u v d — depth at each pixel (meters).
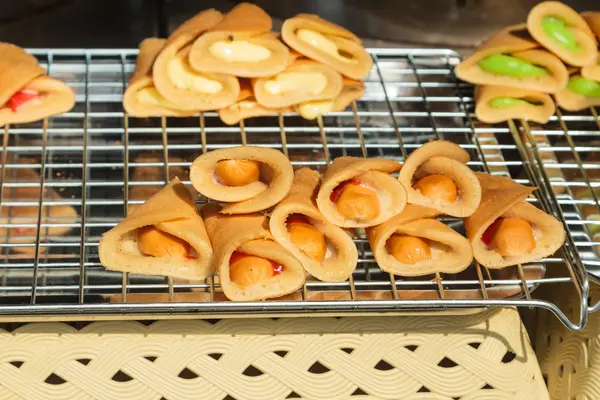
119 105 1.25
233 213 1.08
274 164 1.06
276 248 1.05
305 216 1.09
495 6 1.39
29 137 1.22
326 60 1.19
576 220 1.16
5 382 1.05
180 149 1.21
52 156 1.21
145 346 1.07
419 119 1.26
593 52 1.21
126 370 1.06
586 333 1.12
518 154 1.24
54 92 1.19
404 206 1.07
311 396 1.06
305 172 1.12
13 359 1.06
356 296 1.08
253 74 1.17
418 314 1.09
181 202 1.07
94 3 1.35
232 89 1.18
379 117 1.25
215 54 1.17
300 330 1.09
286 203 1.06
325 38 1.21
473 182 1.09
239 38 1.17
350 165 1.07
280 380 1.07
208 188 1.07
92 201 1.14
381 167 1.08
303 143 1.23
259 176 1.09
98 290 1.10
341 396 1.06
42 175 1.14
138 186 1.18
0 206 1.13
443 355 1.09
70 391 1.05
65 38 1.36
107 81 1.26
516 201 1.08
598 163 1.22
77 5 1.35
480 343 1.09
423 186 1.10
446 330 1.10
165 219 1.05
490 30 1.39
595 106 1.25
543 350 1.17
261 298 1.05
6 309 1.02
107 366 1.06
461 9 1.39
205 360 1.07
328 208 1.07
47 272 1.12
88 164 1.17
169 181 1.15
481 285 1.08
